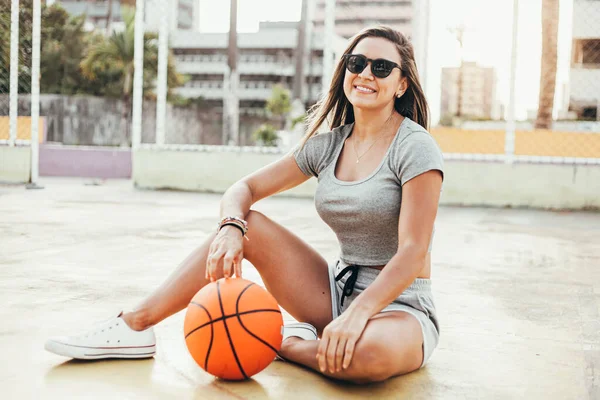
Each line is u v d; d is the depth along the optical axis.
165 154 12.64
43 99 34.84
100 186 13.51
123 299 3.50
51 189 12.11
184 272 2.44
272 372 2.38
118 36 41.09
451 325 3.19
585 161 10.53
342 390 2.22
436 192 2.29
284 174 2.65
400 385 2.30
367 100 2.40
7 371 2.32
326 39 11.57
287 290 2.53
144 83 42.72
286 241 2.53
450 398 2.20
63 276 4.07
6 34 13.99
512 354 2.73
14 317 3.06
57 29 45.12
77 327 2.91
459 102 42.00
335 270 2.57
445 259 5.20
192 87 82.38
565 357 2.70
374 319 2.19
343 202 2.41
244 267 4.53
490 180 10.83
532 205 10.67
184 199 10.59
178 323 3.06
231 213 2.42
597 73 17.47
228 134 42.59
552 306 3.65
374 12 90.19
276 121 58.38
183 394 2.14
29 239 5.61
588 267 4.98
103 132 35.88
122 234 6.13
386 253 2.42
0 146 12.66
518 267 4.92
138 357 2.47
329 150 2.58
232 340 2.13
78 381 2.23
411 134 2.35
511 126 10.76
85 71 41.91
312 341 2.38
